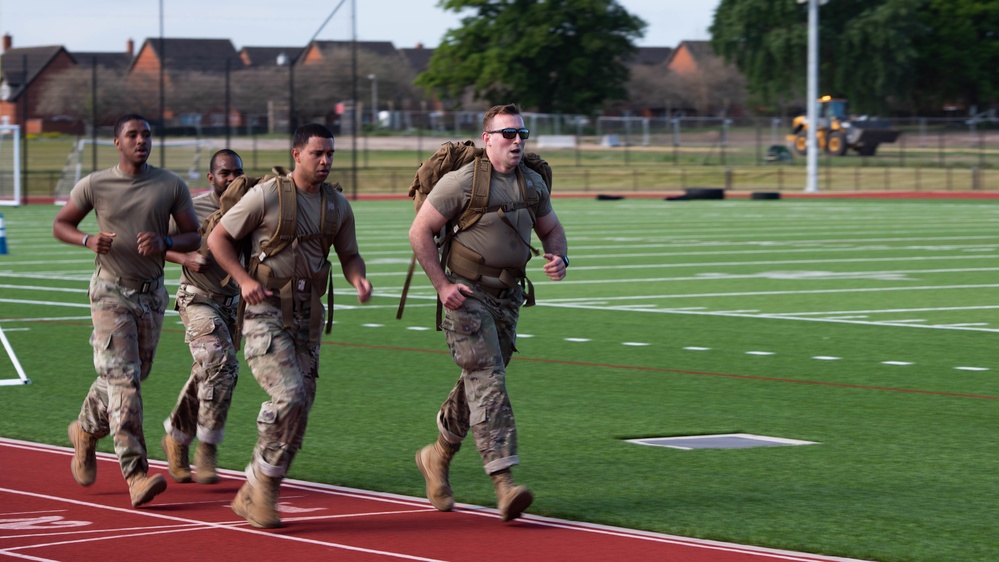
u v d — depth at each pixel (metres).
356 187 108.69
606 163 135.38
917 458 16.03
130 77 145.88
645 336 27.55
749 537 12.20
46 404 19.75
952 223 67.44
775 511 13.27
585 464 15.66
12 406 19.58
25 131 100.94
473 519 12.88
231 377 14.33
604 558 11.38
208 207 15.73
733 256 48.62
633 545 11.86
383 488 14.35
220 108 146.25
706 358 24.48
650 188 120.12
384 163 137.38
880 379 22.09
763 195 97.19
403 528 12.48
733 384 21.62
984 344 26.19
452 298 12.59
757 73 163.75
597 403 19.89
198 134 141.12
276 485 12.46
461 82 166.50
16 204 90.44
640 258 47.94
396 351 25.33
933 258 47.38
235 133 146.88
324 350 25.42
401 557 11.41
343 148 149.50
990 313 31.39
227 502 13.62
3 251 50.88
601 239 57.47
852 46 157.38
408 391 20.92
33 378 22.25
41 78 189.75
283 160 130.00
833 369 23.17
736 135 152.38
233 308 14.67
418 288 37.91
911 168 124.62
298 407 12.47
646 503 13.62
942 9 166.25
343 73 147.88
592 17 162.25
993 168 124.12
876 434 17.55
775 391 20.94
